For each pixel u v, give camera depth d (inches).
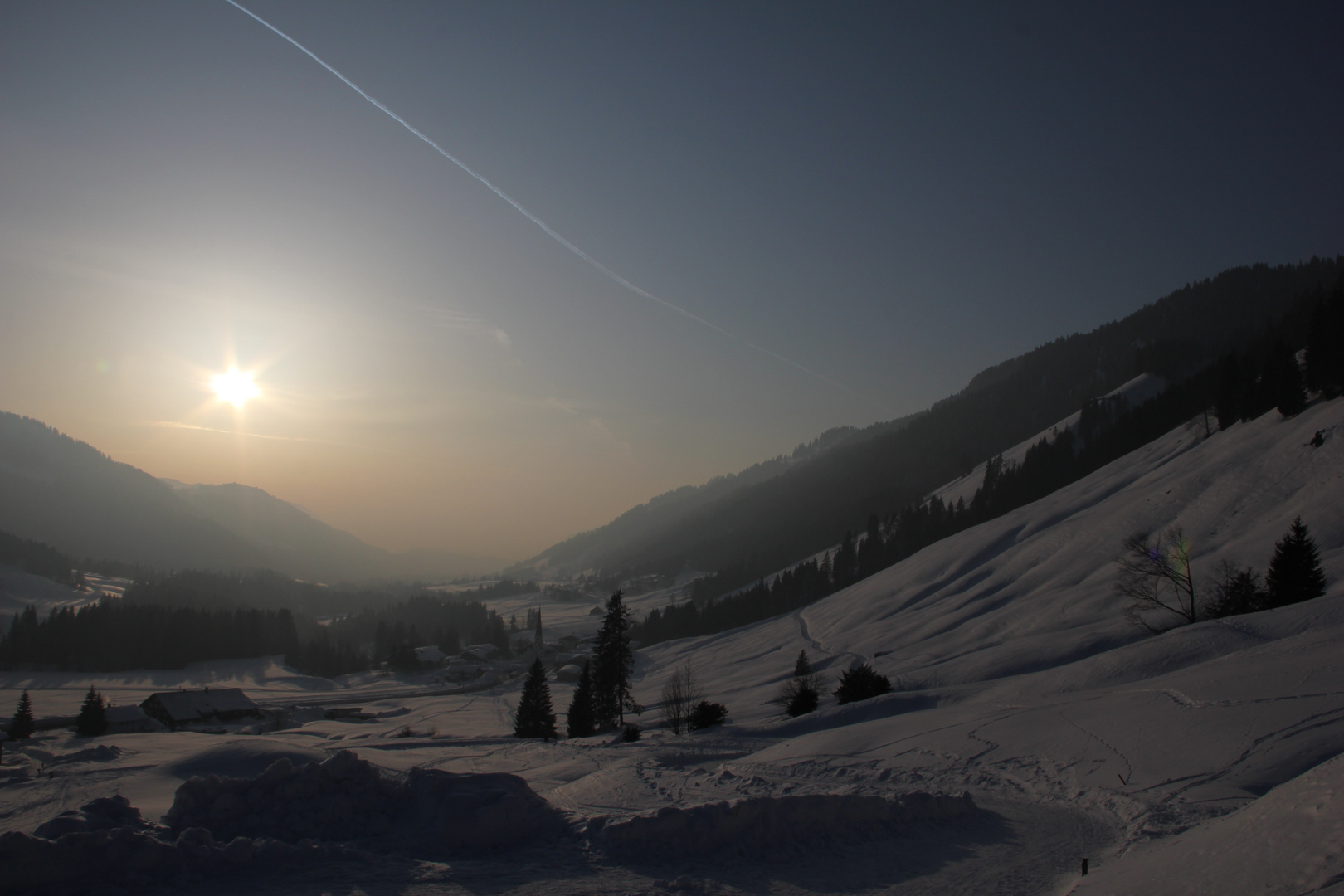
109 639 5388.8
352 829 461.1
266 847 395.2
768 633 4490.7
